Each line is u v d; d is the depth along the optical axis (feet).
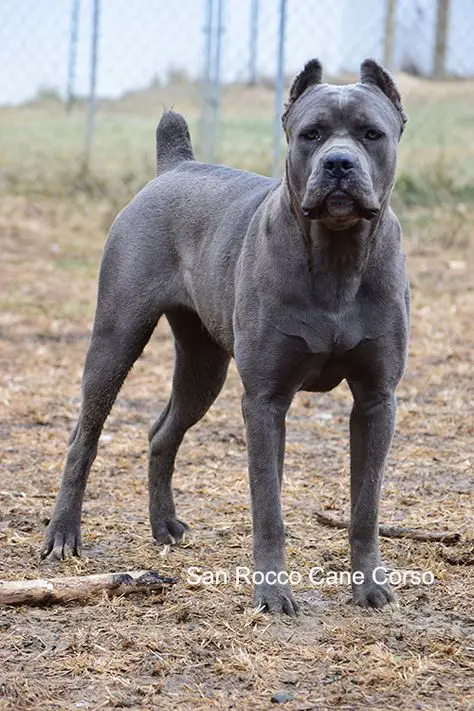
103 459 41.11
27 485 38.09
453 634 25.86
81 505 32.37
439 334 59.41
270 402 27.50
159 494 33.55
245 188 30.91
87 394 32.73
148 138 105.60
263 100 108.37
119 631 25.81
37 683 23.31
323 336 26.68
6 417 46.47
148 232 32.73
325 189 24.99
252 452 27.48
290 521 34.65
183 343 33.68
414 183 86.38
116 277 32.78
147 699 22.68
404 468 40.11
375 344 26.99
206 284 30.55
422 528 33.68
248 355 27.35
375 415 27.73
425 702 22.57
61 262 74.59
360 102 26.23
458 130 100.73
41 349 57.26
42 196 87.97
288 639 25.49
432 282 69.51
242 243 29.30
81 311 64.54
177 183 33.04
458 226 78.43
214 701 22.54
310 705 22.44
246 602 27.68
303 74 27.43
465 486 38.11
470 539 32.42
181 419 33.63
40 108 121.80
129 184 87.10
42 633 25.95
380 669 23.75
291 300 26.71
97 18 87.25
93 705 22.48
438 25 98.63
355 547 28.07
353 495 28.25
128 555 31.81
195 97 118.01
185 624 26.45
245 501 36.78
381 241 26.84
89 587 27.94
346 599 28.27
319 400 49.88
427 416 46.78
